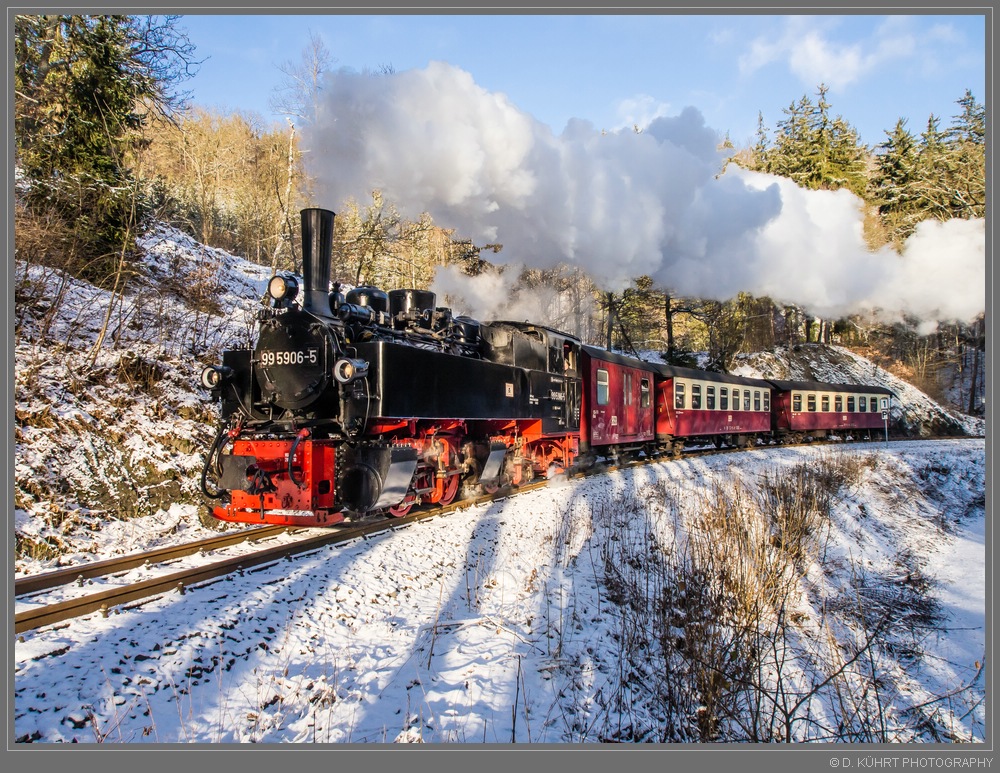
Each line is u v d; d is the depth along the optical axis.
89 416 8.60
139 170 14.93
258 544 7.07
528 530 8.59
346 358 6.87
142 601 4.80
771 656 6.57
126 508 8.02
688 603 6.82
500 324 12.06
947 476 21.69
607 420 15.16
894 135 39.78
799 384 26.62
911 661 8.20
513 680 4.76
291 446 6.84
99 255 12.40
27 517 6.89
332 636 4.85
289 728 3.71
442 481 8.91
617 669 5.47
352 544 6.76
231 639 4.40
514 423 11.03
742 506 10.66
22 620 4.28
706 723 4.98
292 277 7.98
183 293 14.41
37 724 3.30
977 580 12.35
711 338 36.06
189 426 9.84
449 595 6.11
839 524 13.31
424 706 4.11
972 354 43.69
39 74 11.94
